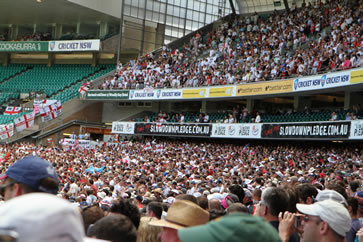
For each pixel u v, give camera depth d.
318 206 3.94
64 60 57.09
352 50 29.20
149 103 48.06
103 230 3.57
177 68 44.31
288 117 34.03
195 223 3.89
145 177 19.03
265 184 13.98
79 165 27.12
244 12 52.78
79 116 49.53
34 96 52.47
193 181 15.95
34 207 1.70
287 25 40.50
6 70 58.62
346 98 31.45
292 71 32.66
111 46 51.62
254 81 35.22
